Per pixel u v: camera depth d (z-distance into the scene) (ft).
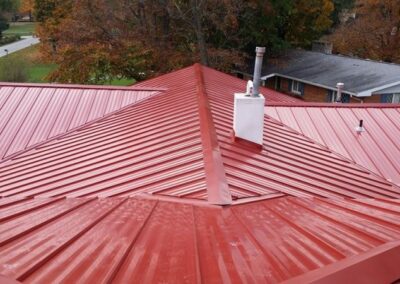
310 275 11.24
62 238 16.74
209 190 23.03
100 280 12.50
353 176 33.76
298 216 19.83
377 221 18.83
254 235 16.78
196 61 115.03
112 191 26.00
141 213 20.57
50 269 13.51
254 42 131.75
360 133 42.52
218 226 18.26
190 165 27.37
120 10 114.42
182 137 33.22
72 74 110.22
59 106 49.47
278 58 133.18
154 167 28.66
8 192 30.25
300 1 137.59
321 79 111.24
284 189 25.98
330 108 47.32
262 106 31.86
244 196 23.17
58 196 26.86
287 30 144.15
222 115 39.58
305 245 15.40
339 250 14.35
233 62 120.26
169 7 112.57
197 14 110.83
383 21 151.12
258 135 32.53
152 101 49.60
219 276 12.78
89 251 15.24
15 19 344.69
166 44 118.11
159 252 15.20
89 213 20.97
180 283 12.46
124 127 40.78
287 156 33.24
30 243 16.22
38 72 178.19
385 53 153.79
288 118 44.29
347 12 212.64
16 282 11.59
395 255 12.33
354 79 105.91
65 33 111.75
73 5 119.96
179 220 19.26
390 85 98.02
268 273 12.89
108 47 113.29
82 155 35.35
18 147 41.60
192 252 15.02
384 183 34.60
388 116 46.21
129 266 13.89
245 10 120.88
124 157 32.14
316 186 28.73
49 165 34.71
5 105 49.01
